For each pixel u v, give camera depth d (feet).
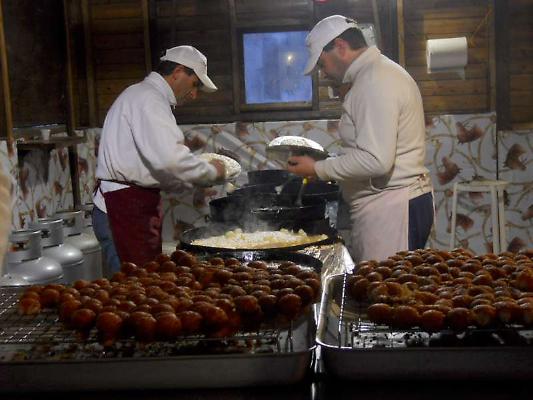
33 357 4.95
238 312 5.25
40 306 5.82
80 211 12.60
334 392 4.57
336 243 9.81
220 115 16.19
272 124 15.93
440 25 15.55
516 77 15.57
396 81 9.12
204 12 15.94
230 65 16.07
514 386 4.57
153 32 16.03
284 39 15.93
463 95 15.70
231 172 11.30
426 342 5.14
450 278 6.23
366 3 15.64
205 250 8.93
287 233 10.48
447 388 4.57
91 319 5.17
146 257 10.76
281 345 5.23
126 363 4.59
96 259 12.30
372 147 8.87
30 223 11.33
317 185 12.34
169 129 10.37
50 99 14.66
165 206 16.39
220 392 4.62
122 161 10.52
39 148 12.91
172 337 4.96
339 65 9.48
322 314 5.47
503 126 15.64
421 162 9.64
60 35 15.24
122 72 16.29
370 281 6.07
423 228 9.68
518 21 15.39
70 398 4.61
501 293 5.49
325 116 15.94
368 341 5.19
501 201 15.19
